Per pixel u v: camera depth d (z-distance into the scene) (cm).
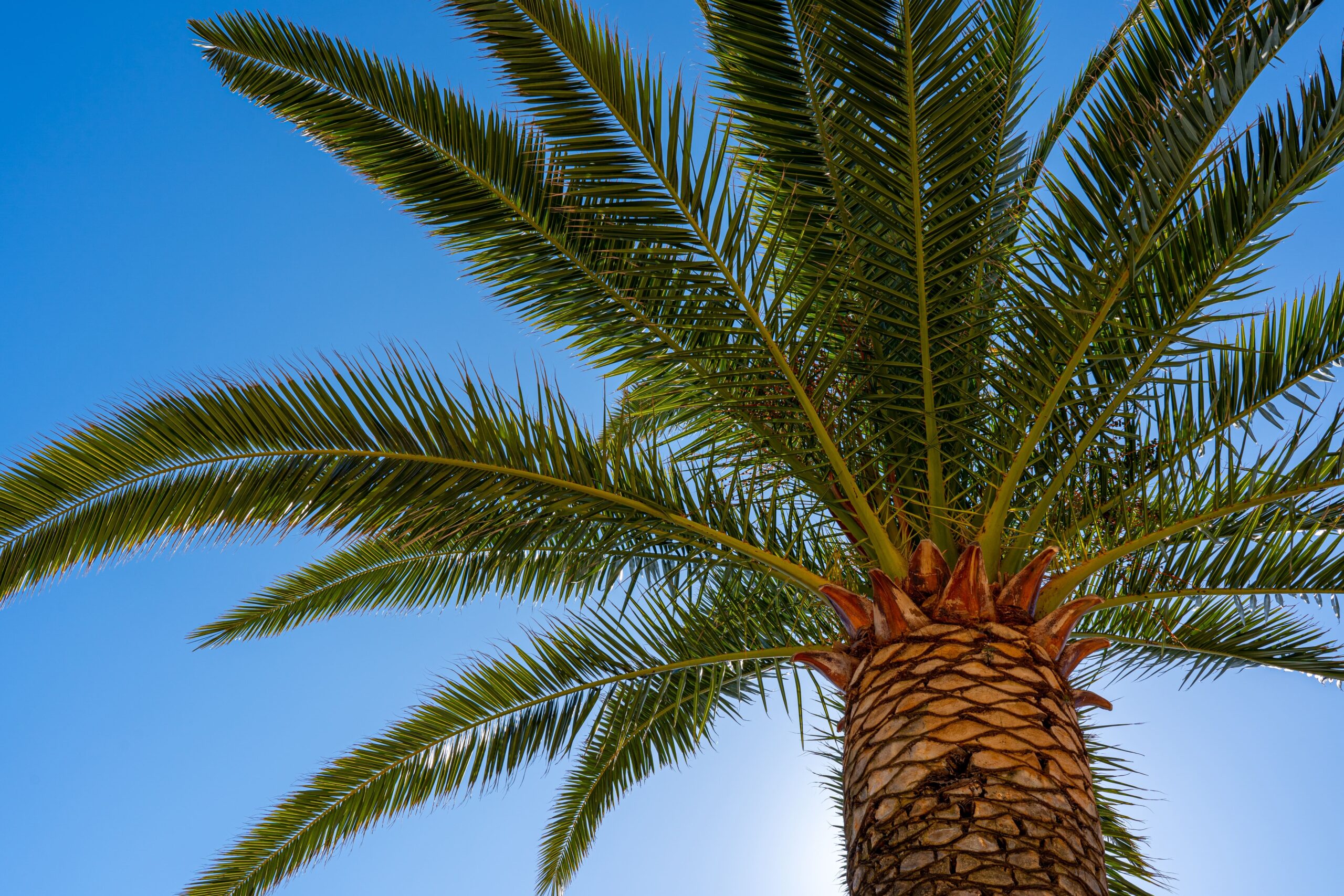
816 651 508
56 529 433
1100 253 461
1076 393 511
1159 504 509
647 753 668
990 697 419
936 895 368
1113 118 470
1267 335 543
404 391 465
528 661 609
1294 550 532
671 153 466
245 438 450
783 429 522
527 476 477
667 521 512
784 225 509
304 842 616
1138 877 639
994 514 496
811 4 439
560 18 464
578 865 698
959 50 444
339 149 523
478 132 510
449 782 606
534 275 514
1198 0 454
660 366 525
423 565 681
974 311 500
